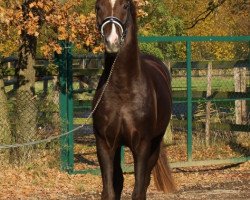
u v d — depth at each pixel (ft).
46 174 39.11
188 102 43.52
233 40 44.29
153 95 24.77
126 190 36.70
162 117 26.32
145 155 24.45
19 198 33.53
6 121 40.42
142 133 24.17
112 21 22.56
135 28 23.89
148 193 35.70
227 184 39.01
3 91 40.96
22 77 42.45
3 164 40.01
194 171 44.27
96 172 40.70
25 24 37.99
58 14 38.27
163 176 28.91
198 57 90.79
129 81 23.68
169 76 30.01
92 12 39.27
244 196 35.09
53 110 40.47
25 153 40.34
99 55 44.16
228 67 49.70
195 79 59.52
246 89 54.03
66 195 34.83
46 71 43.50
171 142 52.29
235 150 50.96
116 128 23.93
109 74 23.73
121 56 23.45
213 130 52.42
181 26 67.10
